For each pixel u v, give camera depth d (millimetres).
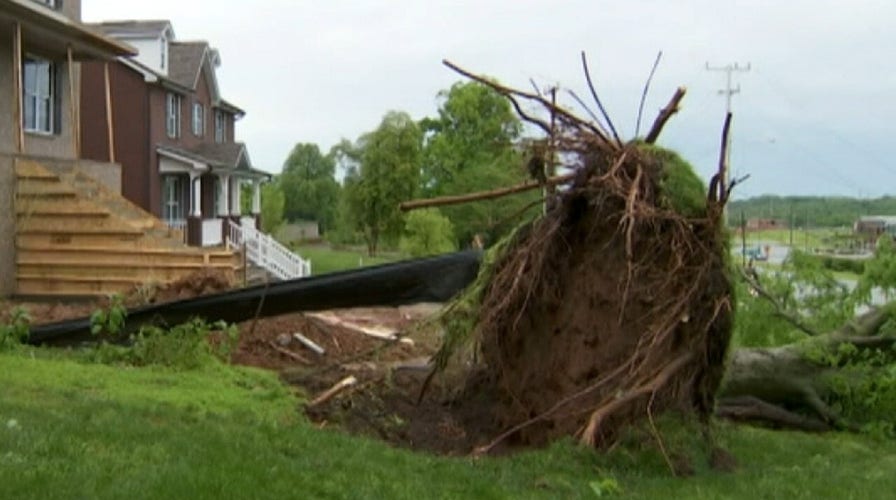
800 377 10180
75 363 9273
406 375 9680
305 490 5398
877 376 10039
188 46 36375
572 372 8156
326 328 12070
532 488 6371
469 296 8859
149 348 9703
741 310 10766
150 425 6441
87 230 16703
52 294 16703
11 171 16703
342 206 42406
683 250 7746
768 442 8984
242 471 5449
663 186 7883
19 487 4699
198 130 36281
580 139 8039
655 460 7230
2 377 7867
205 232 28922
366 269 11148
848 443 9422
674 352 7723
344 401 8688
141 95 30297
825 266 12086
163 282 14945
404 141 35781
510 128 27078
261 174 39188
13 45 17891
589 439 7273
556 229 8305
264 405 8234
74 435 5855
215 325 10438
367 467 6262
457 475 6457
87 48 20266
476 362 9023
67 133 21094
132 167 30172
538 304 8484
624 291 7828
